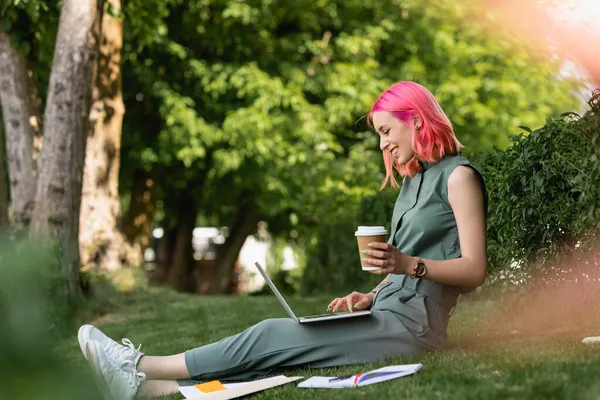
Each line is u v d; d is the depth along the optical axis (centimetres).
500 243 433
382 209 902
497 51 1619
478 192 293
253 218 1912
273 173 1516
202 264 2278
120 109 1180
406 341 294
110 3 934
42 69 1266
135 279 1118
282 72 1548
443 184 296
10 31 939
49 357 66
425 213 298
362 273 1006
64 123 842
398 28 1600
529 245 393
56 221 834
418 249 300
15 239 81
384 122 307
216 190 1694
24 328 66
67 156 843
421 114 299
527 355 271
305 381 263
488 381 225
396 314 299
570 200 356
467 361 267
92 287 946
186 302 1000
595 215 326
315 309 732
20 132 950
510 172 391
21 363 65
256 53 1606
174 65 1573
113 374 269
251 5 1518
